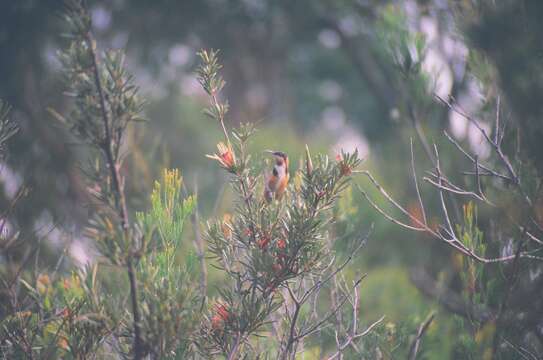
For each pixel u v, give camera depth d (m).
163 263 8.29
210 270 10.56
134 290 7.39
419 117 12.12
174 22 25.58
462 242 9.20
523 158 9.73
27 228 10.48
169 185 8.72
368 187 18.38
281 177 9.46
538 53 9.66
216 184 23.33
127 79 7.61
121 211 7.38
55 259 10.07
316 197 8.37
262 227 8.32
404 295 14.04
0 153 9.44
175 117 26.94
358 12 22.11
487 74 10.23
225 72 34.25
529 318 8.98
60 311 8.49
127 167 12.18
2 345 8.21
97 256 7.34
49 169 17.19
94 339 8.09
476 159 8.77
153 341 7.50
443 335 10.11
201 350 8.49
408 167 17.39
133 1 24.33
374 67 29.16
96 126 7.36
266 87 35.62
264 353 8.81
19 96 19.94
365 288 14.09
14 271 8.89
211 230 8.70
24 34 21.11
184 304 7.66
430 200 15.05
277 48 32.16
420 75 11.69
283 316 9.12
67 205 16.17
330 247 9.47
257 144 19.88
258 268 8.12
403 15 11.97
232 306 8.34
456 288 12.75
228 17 26.20
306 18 27.41
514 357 8.84
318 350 9.31
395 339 9.59
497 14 9.76
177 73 27.09
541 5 9.73
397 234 18.28
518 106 9.77
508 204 9.33
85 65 7.34
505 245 9.56
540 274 9.40
